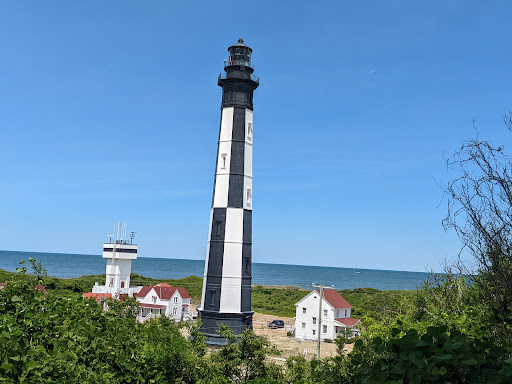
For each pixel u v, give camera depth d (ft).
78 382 32.45
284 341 181.06
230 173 153.58
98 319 43.70
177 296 234.79
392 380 22.33
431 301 56.03
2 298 37.11
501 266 26.32
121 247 246.27
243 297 147.54
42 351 31.86
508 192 26.32
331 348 163.73
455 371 21.93
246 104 159.43
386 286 597.93
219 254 148.87
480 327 33.65
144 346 41.81
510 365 21.34
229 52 164.04
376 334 60.34
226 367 72.49
